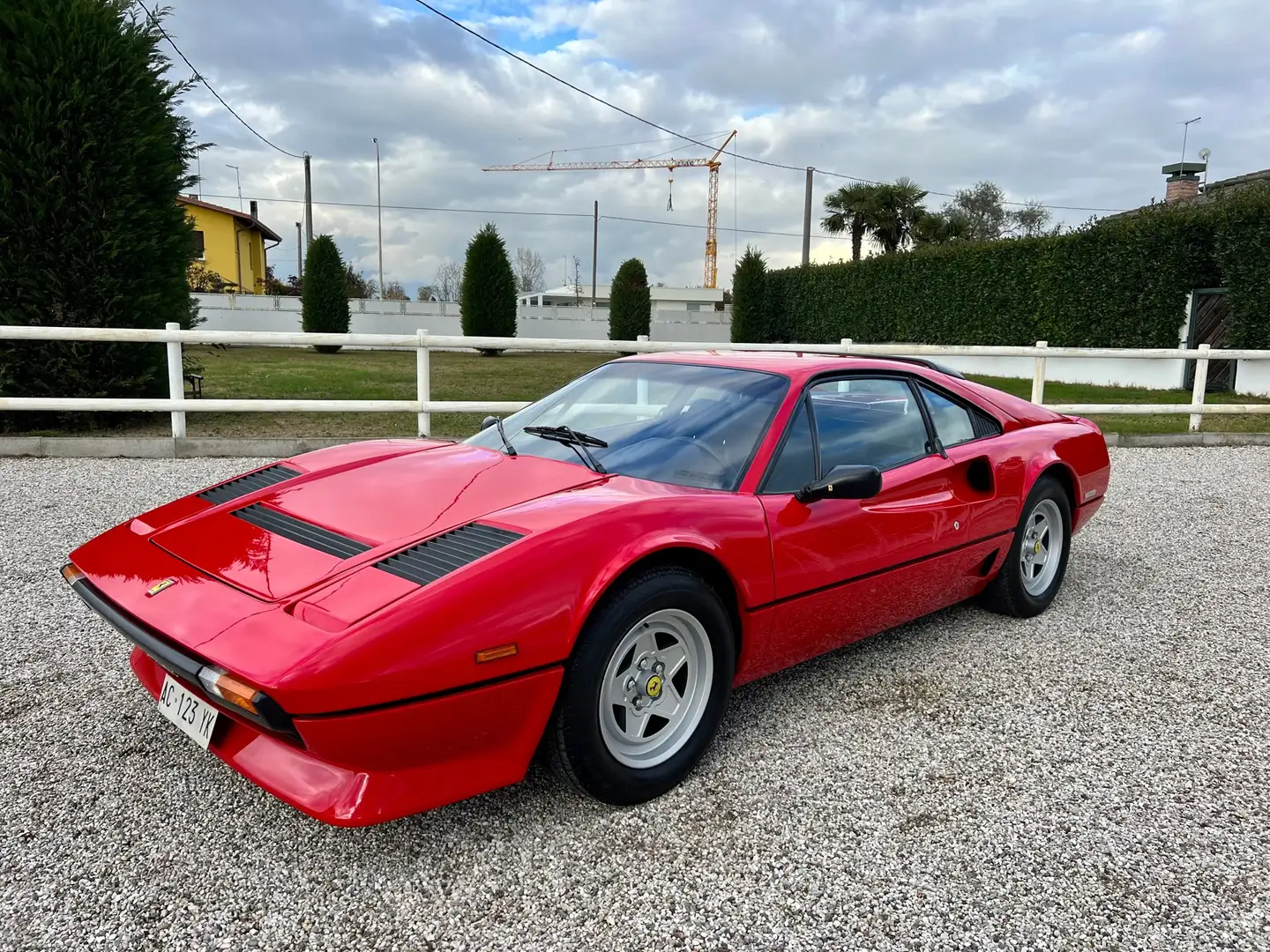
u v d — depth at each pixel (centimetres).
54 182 711
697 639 249
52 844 215
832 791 251
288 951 183
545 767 261
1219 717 304
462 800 227
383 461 295
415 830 226
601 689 222
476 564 204
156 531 254
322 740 184
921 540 318
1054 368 1819
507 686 203
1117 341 1655
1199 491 698
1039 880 213
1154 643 371
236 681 184
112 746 261
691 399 312
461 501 248
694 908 199
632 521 230
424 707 192
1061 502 400
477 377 1574
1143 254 1588
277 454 719
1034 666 346
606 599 222
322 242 2456
